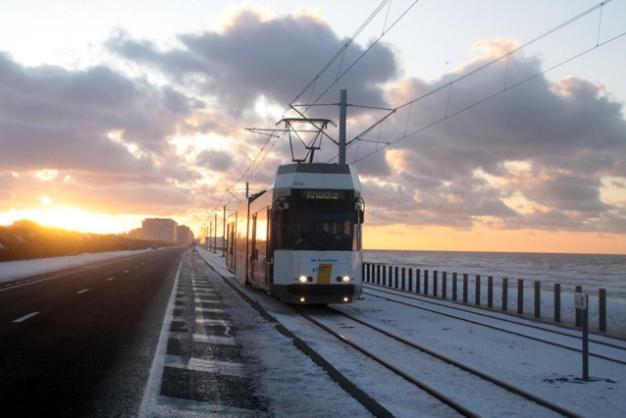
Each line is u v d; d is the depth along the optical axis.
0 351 10.45
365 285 34.44
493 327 15.68
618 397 8.35
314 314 18.19
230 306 19.61
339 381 8.59
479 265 100.25
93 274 36.41
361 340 12.85
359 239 18.59
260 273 21.08
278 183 18.72
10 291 23.30
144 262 59.41
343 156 26.48
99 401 7.34
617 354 11.99
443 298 25.52
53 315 15.70
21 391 7.75
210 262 65.00
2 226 71.56
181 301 20.66
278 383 8.51
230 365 9.73
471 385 8.75
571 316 20.67
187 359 10.16
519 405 7.68
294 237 18.08
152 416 6.78
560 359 11.31
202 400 7.52
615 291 42.25
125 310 17.28
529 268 93.62
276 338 12.71
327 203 18.31
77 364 9.49
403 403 7.60
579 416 7.13
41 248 68.94
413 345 12.14
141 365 9.55
